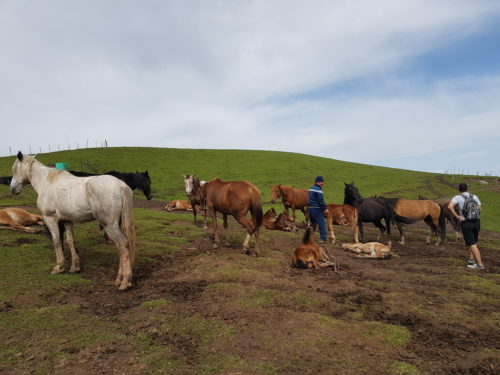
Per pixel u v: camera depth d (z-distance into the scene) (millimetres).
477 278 7078
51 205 6488
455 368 3586
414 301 5488
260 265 7324
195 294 5637
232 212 8297
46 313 4750
